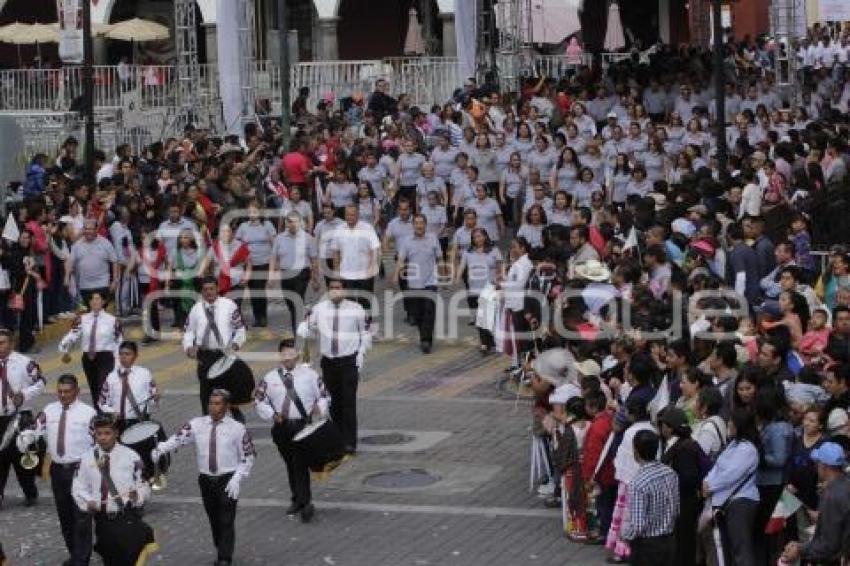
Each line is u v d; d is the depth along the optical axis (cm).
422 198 4766
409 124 5397
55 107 6931
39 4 8662
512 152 5156
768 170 4259
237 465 2698
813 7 7731
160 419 3581
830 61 7250
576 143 5288
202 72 6662
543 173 5131
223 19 5825
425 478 3134
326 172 4981
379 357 4084
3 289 4141
